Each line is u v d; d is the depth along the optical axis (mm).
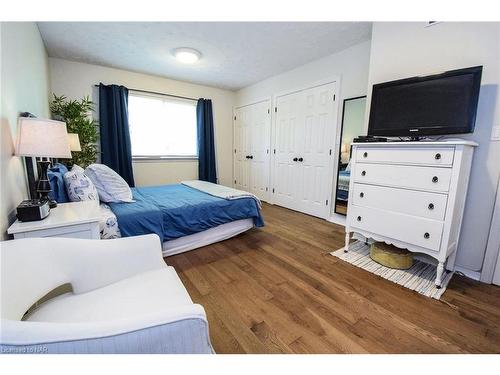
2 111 1236
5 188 1229
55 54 3203
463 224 1900
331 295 1667
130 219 1909
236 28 2510
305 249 2434
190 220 2264
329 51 3113
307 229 3059
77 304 937
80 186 1894
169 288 1038
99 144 3748
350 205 2209
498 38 1658
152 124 4277
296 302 1590
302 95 3670
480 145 1778
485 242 1812
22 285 806
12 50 1492
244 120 4969
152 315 652
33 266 868
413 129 1924
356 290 1724
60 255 980
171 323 651
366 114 2416
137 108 4098
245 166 5074
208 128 4789
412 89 1925
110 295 992
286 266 2076
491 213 1770
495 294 1680
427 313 1485
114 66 3682
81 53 3178
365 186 2064
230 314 1471
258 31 2576
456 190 1590
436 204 1671
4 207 1205
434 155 1653
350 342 1256
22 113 1646
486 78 1721
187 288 1746
